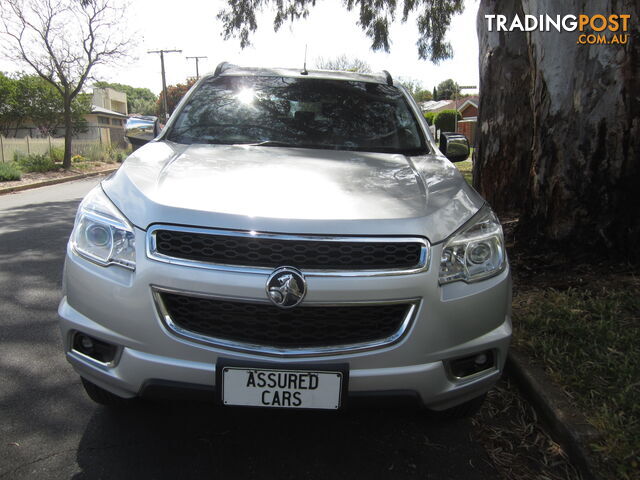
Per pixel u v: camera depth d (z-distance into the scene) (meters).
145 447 2.34
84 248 2.15
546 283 3.95
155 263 1.98
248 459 2.29
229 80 3.67
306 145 3.12
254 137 3.16
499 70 6.66
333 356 1.99
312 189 2.22
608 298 3.60
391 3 11.43
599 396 2.56
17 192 13.63
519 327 3.29
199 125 3.25
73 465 2.20
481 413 2.72
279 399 2.00
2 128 35.50
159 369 2.00
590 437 2.28
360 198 2.17
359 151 3.10
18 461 2.21
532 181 4.45
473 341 2.14
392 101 3.65
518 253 4.42
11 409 2.62
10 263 5.37
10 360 3.16
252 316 1.98
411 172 2.64
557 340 3.10
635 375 2.68
